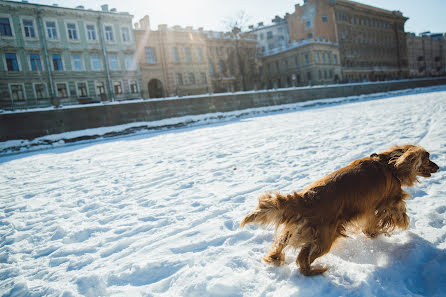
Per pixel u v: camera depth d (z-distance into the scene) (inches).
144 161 394.6
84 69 1412.4
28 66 1275.8
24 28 1266.0
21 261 147.6
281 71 2465.6
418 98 1067.9
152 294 105.6
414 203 158.4
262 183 229.3
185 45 1808.6
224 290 102.3
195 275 112.7
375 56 2878.9
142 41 1659.7
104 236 164.4
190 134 723.4
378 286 96.9
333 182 110.5
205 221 168.6
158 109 1144.2
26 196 278.5
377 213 123.3
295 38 2704.2
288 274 108.7
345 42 2532.0
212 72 2076.8
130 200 227.5
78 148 692.1
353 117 641.6
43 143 845.2
